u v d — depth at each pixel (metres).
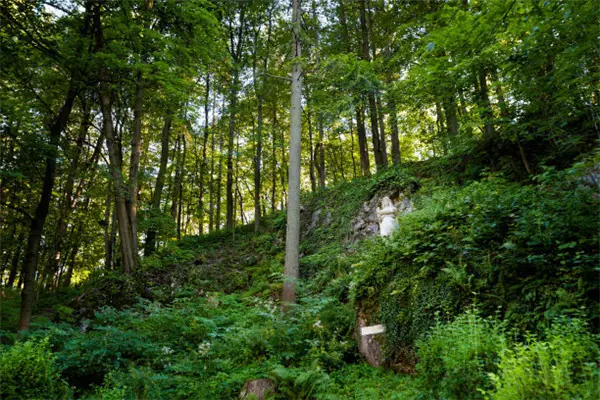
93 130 16.78
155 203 15.80
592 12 4.23
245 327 6.73
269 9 16.39
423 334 4.55
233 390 4.74
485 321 3.53
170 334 6.99
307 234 13.02
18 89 9.01
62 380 4.74
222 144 20.75
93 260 20.73
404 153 20.97
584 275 3.56
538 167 7.46
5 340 7.27
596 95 6.89
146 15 10.47
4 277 19.16
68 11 8.76
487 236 4.87
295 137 9.99
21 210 8.38
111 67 9.24
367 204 11.25
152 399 4.60
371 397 4.09
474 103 8.22
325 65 9.83
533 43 5.18
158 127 17.64
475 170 8.90
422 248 5.58
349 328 6.05
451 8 4.97
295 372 4.63
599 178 4.73
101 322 8.15
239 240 15.95
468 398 3.07
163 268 12.34
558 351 2.65
